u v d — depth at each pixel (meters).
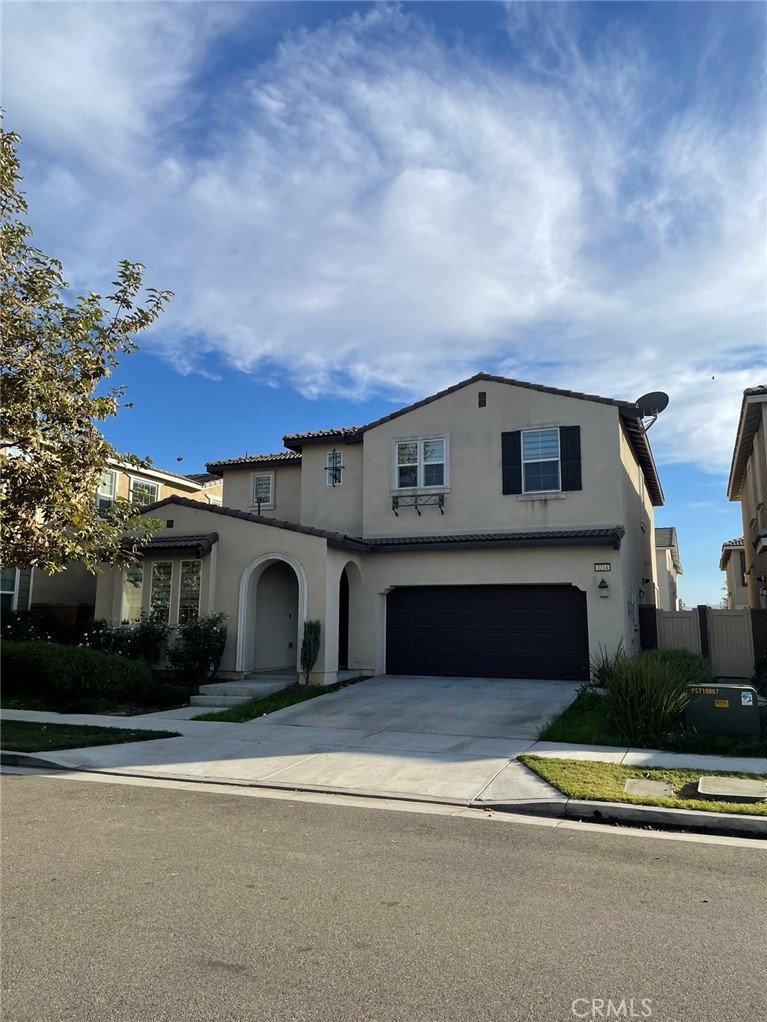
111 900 5.05
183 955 4.19
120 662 15.05
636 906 4.95
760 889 5.30
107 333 10.80
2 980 3.89
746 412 17.66
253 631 16.98
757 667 16.38
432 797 8.06
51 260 10.34
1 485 9.20
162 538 17.47
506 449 17.91
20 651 15.67
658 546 34.72
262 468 22.14
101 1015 3.54
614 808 7.29
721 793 7.50
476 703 13.62
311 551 16.31
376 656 17.52
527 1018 3.52
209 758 10.11
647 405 18.34
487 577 16.98
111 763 9.93
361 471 20.03
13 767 10.04
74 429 10.31
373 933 4.50
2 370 9.77
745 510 24.39
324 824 7.11
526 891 5.24
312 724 12.35
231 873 5.62
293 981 3.88
